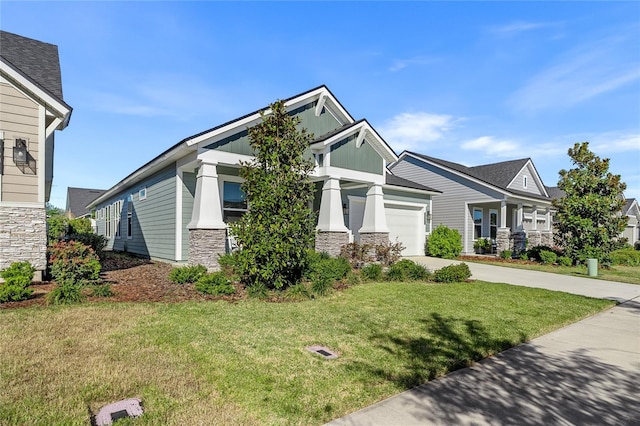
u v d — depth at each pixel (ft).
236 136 34.63
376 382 11.79
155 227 44.75
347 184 46.83
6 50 31.86
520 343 16.62
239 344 14.75
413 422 9.52
